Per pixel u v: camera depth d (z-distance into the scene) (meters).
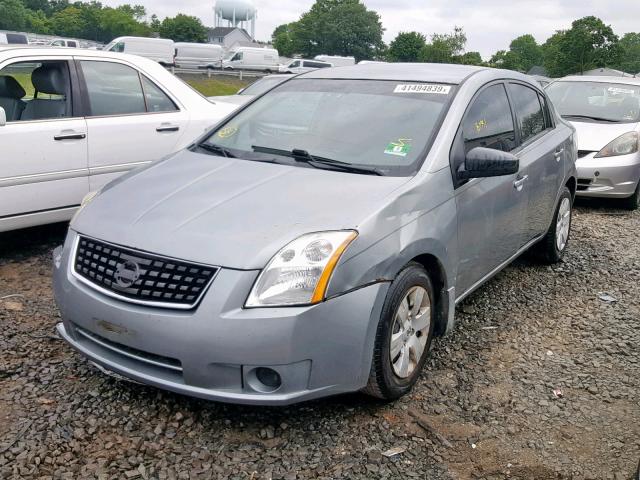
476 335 4.38
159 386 3.03
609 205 8.78
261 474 2.87
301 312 2.86
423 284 3.49
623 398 3.64
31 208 5.34
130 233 3.15
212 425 3.19
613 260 6.18
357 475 2.88
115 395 3.42
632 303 5.09
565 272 5.74
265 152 4.00
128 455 2.96
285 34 114.81
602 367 4.00
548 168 5.13
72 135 5.47
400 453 3.04
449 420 3.34
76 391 3.45
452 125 3.90
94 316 3.12
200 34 100.44
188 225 3.12
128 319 2.99
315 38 109.69
